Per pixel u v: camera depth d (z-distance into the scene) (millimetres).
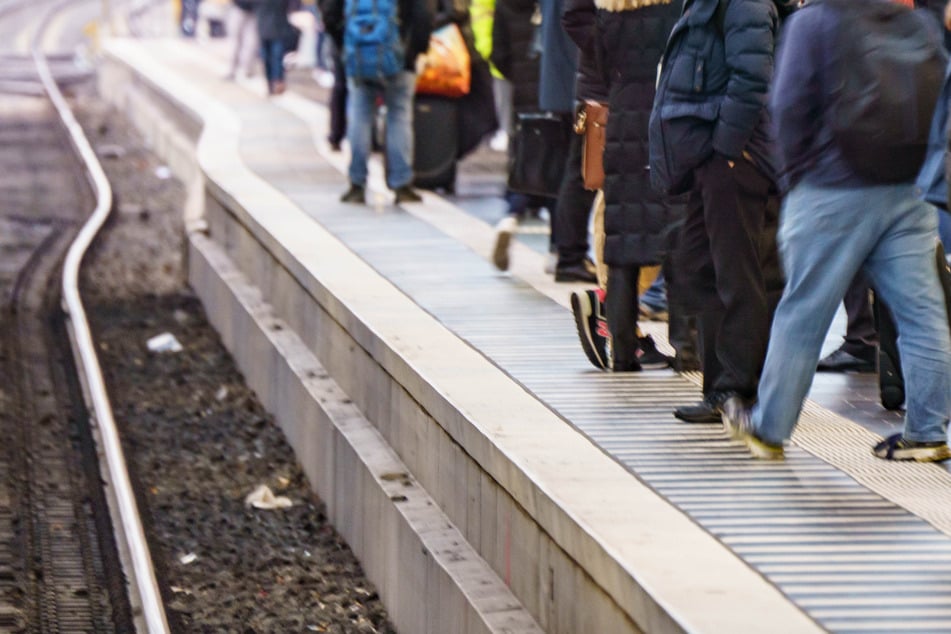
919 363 13539
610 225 16516
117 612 17219
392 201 29688
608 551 11164
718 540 11562
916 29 12773
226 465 22109
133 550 18156
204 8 90875
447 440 15469
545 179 22406
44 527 19562
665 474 13180
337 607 17000
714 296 14938
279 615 16906
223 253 31031
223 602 17297
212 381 26422
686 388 16172
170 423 24203
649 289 19922
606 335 16828
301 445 21422
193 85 56281
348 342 19984
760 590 10562
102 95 75062
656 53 16109
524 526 13109
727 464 13555
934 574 11016
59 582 17969
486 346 17812
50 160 53719
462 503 14953
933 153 12141
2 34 115250
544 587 12602
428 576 14664
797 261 13312
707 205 14500
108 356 28125
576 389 16047
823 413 15695
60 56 99562
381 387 18203
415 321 18969
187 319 30859
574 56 21859
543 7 21938
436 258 23562
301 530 19484
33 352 27969
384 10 27891
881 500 12688
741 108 13930
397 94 29062
